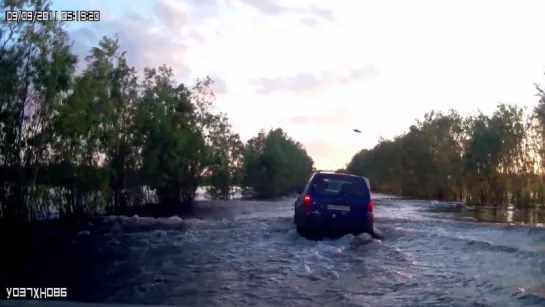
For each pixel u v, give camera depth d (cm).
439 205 3403
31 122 1916
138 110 2986
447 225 1520
